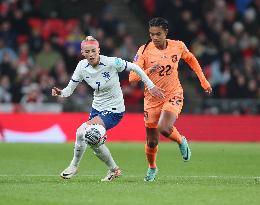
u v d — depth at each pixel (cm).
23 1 8688
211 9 8900
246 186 3378
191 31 8681
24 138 7188
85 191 3173
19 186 3350
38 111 7619
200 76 3859
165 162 5041
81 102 7600
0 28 8531
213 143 7012
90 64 3588
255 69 8312
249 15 8969
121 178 3841
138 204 2812
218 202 2875
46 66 8112
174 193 3119
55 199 2938
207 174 4272
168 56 3700
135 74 3650
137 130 7200
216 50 8544
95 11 8994
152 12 8956
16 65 7994
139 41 8962
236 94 8100
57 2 8756
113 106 3616
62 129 7181
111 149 6119
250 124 7312
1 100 7788
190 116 7331
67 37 8425
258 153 5803
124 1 9219
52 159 5259
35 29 8488
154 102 3709
